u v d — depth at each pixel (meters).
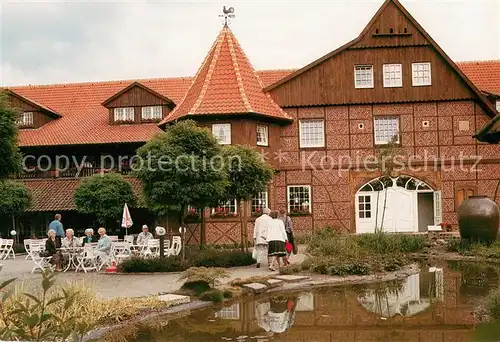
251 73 32.19
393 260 19.75
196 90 31.34
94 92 39.69
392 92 31.52
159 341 10.57
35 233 34.16
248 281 16.27
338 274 18.09
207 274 14.80
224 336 10.88
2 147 17.27
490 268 19.42
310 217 31.55
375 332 10.91
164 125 31.61
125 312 12.38
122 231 33.53
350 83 31.69
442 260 22.11
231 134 29.61
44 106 37.56
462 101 31.34
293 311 13.16
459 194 31.31
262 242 20.25
